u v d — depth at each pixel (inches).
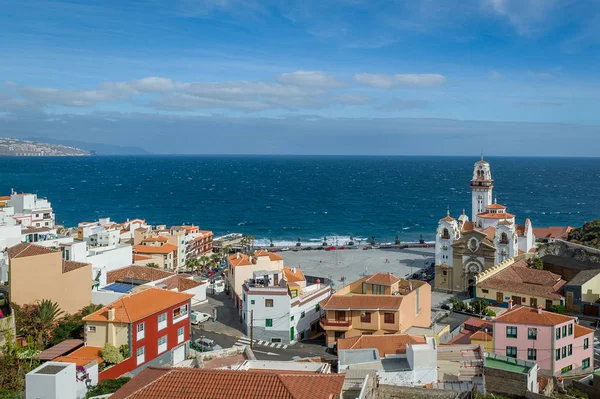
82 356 2504.9
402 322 3284.9
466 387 1998.0
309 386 1416.1
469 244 4950.8
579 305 3964.1
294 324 3599.9
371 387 1768.0
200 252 6633.9
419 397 1804.9
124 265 4736.7
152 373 1525.6
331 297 3415.4
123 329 2591.0
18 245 3196.4
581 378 2763.3
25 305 2876.5
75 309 3260.3
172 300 2891.2
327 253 7037.4
